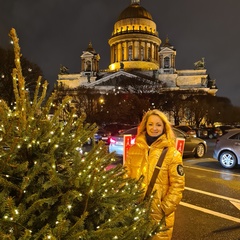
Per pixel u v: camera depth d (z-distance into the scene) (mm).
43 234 2256
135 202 3217
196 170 13117
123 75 79438
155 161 3641
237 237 5773
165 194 3584
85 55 88500
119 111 51281
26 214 2311
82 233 2236
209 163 15156
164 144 3711
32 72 29000
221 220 6711
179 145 8867
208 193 9094
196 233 5953
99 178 2656
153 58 95188
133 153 3883
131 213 2977
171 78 82375
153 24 97438
